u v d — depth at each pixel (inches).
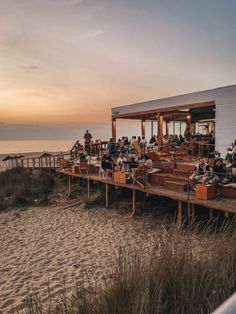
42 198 518.0
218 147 465.1
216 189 306.7
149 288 96.0
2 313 157.2
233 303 31.1
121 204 425.7
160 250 124.8
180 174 398.0
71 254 259.1
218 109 464.1
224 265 105.2
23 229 363.6
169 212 363.9
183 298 93.9
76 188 554.6
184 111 672.4
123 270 110.9
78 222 374.3
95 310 92.0
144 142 599.8
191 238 141.9
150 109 606.9
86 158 543.2
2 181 625.0
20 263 246.8
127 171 412.8
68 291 167.3
